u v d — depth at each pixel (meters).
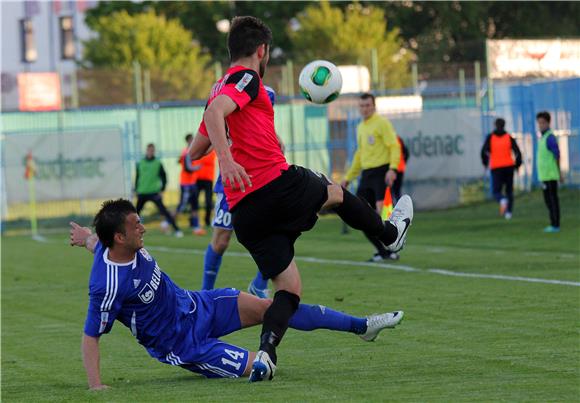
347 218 17.45
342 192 17.22
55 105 87.19
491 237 48.22
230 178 15.49
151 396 15.76
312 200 16.75
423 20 133.50
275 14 128.25
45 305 31.66
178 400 15.19
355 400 14.51
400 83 96.00
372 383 16.25
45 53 142.25
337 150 75.81
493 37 134.88
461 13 130.25
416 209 68.44
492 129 70.12
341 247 47.78
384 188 38.09
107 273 16.80
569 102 67.44
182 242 55.94
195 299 17.70
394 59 112.50
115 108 80.50
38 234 69.19
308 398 14.83
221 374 17.59
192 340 17.42
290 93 79.62
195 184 61.88
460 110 68.12
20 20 143.25
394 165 37.50
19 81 86.50
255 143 16.33
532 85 71.12
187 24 128.25
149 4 128.38
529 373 16.86
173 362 17.44
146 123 92.50
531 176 71.12
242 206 16.55
